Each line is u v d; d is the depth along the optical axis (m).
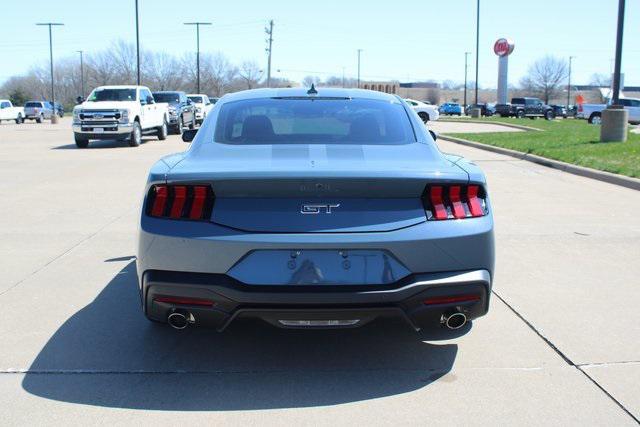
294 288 3.52
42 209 9.11
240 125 4.59
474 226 3.70
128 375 3.88
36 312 4.92
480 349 4.26
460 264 3.66
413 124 4.73
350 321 3.61
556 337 4.44
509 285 5.59
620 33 16.86
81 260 6.40
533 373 3.90
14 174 13.07
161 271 3.65
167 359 4.11
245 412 3.44
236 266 3.54
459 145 20.06
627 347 4.27
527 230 7.73
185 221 3.62
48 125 41.59
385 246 3.55
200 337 4.47
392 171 3.60
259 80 98.06
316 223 3.57
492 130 28.47
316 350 4.27
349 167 3.69
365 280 3.55
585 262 6.34
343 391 3.69
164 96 29.69
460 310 3.71
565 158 14.02
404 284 3.56
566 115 68.00
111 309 5.00
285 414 3.42
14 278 5.79
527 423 3.32
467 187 3.76
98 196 10.25
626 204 9.47
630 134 20.23
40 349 4.24
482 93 157.38
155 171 3.79
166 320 3.75
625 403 3.52
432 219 3.64
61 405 3.50
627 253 6.69
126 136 20.64
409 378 3.85
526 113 55.47
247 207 3.60
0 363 4.02
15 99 87.81
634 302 5.17
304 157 3.94
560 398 3.58
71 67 109.44
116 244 7.05
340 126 4.60
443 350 4.25
